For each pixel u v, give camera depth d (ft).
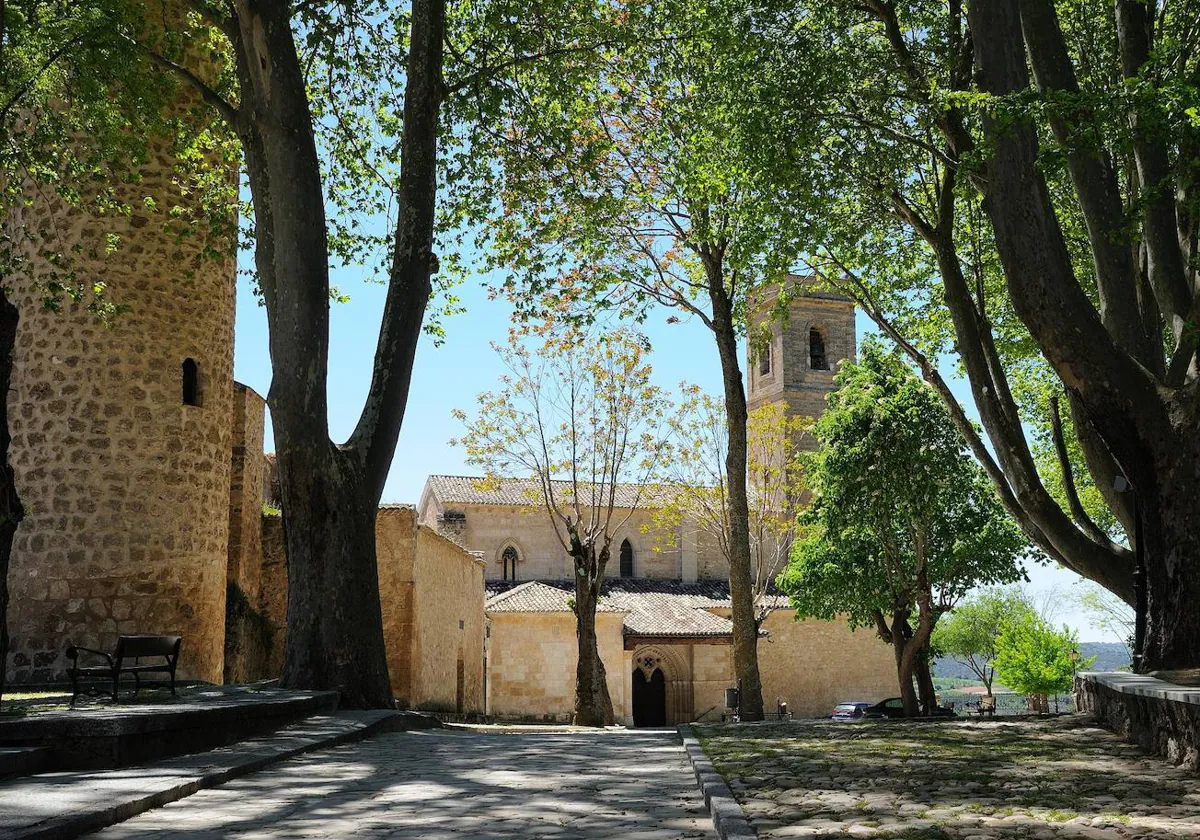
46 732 24.21
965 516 92.12
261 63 44.19
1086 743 31.22
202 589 59.21
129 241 58.18
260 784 23.54
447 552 97.04
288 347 43.45
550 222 67.87
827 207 53.98
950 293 53.21
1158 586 35.42
